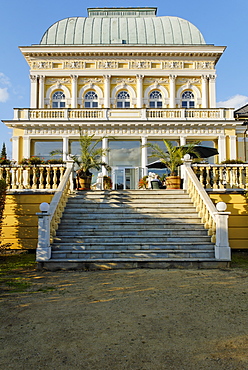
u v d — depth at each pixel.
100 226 11.05
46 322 5.11
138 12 35.69
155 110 26.61
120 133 26.09
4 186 11.20
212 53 30.44
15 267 9.43
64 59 30.38
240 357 3.91
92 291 6.75
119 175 27.00
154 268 8.99
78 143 27.09
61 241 10.13
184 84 30.81
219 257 9.27
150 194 13.09
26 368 3.72
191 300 6.09
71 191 13.41
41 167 13.33
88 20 33.84
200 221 11.27
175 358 3.90
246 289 6.80
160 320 5.12
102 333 4.66
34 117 26.44
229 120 25.92
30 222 12.69
